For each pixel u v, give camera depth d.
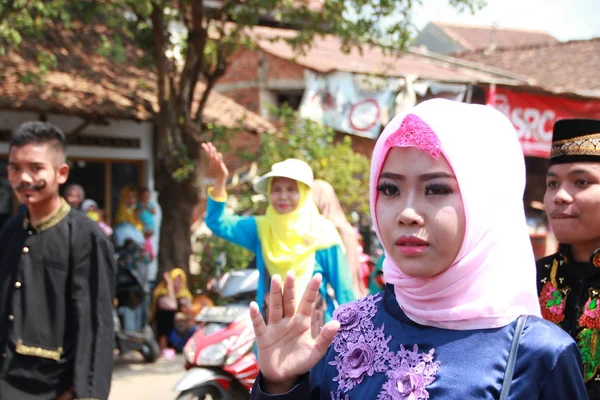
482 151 1.88
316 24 8.91
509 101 13.29
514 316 1.83
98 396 3.29
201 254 9.81
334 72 12.52
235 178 10.27
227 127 9.70
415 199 1.86
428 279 1.87
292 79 13.69
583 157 2.71
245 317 5.35
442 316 1.84
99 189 10.18
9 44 8.72
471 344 1.81
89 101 9.02
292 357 1.93
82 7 8.80
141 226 9.30
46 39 10.00
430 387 1.79
